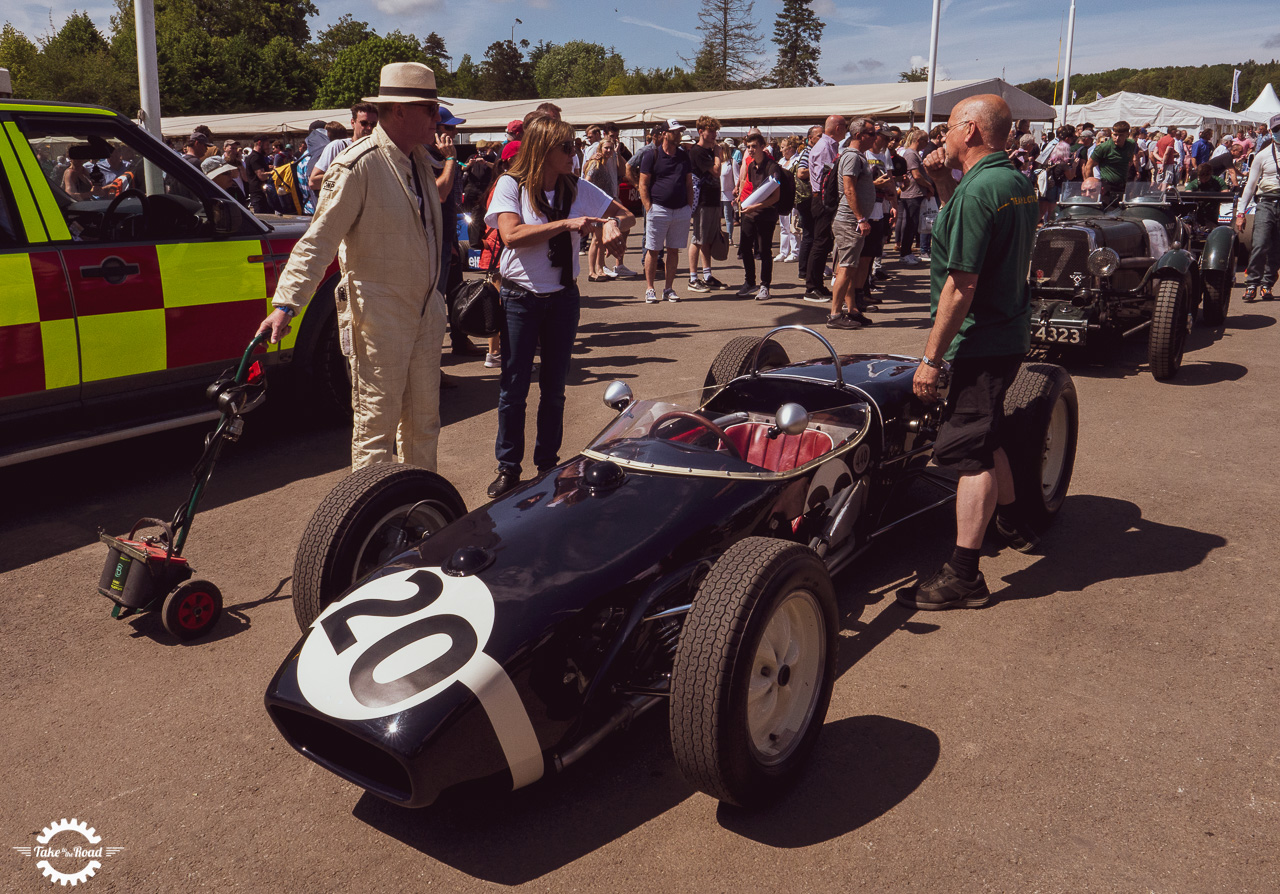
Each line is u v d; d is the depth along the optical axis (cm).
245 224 581
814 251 1065
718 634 246
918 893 239
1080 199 920
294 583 325
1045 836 257
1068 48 2561
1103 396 681
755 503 320
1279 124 967
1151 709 312
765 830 265
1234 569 408
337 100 6912
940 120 1930
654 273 1106
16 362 476
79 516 511
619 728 280
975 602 384
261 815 280
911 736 304
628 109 2581
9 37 6450
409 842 267
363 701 242
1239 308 1003
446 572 280
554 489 325
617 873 251
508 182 476
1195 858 247
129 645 377
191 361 555
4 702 339
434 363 433
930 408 442
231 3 8631
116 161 527
